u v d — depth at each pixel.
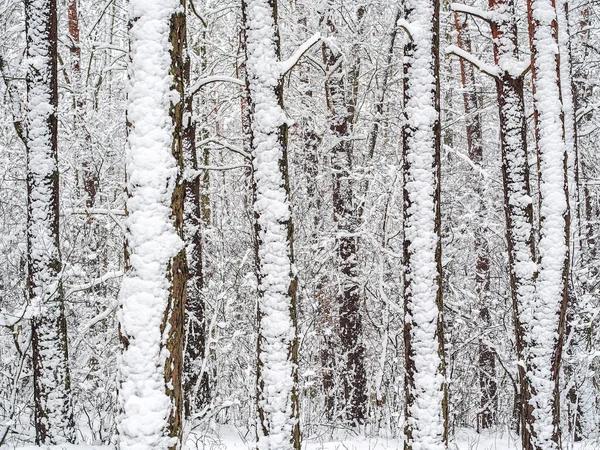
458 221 12.91
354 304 11.14
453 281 12.45
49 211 7.49
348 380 10.84
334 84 11.68
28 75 7.57
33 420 8.47
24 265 9.58
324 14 11.21
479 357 13.03
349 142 11.95
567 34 8.49
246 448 8.04
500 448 9.65
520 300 7.47
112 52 14.98
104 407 8.53
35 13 7.55
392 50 11.92
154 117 4.34
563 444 9.48
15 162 10.09
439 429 6.14
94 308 10.29
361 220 11.69
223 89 14.24
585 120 12.90
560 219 7.18
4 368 8.38
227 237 12.29
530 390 7.10
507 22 7.80
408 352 6.39
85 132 10.90
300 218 11.50
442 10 13.01
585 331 10.50
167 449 4.09
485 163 13.64
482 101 14.48
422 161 6.47
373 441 8.96
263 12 6.32
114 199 12.23
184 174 4.56
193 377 9.14
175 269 4.33
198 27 12.41
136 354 4.07
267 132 6.21
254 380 9.37
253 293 11.15
